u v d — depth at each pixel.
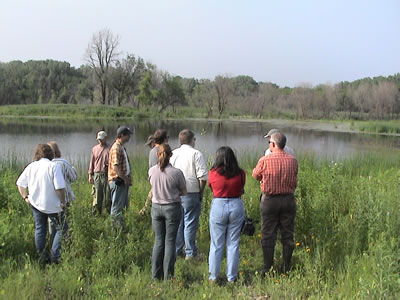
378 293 4.07
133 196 8.38
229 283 4.91
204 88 78.06
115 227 6.12
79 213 5.60
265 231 5.23
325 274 4.91
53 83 94.12
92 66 74.44
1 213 6.77
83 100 88.50
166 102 73.25
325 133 39.12
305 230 6.10
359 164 14.61
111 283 4.68
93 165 7.61
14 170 11.46
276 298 4.38
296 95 70.94
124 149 6.75
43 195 5.36
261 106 71.81
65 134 31.30
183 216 5.85
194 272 5.27
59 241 5.33
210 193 7.49
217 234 4.99
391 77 85.38
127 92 76.31
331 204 6.88
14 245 5.58
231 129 41.44
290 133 38.56
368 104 69.25
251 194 8.05
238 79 111.81
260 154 16.08
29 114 57.78
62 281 4.55
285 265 5.24
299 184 7.35
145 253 5.77
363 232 5.78
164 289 4.62
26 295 4.19
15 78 90.81
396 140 32.38
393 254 4.25
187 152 5.63
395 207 6.18
